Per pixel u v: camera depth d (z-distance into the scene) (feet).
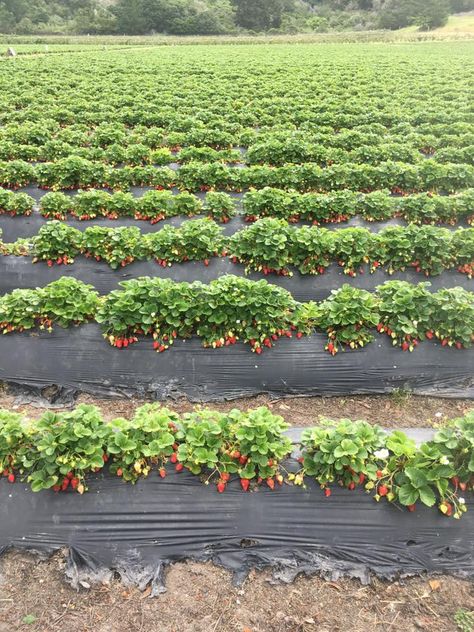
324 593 5.07
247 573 5.23
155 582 5.12
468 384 8.00
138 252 10.07
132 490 5.59
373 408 7.77
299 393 7.93
